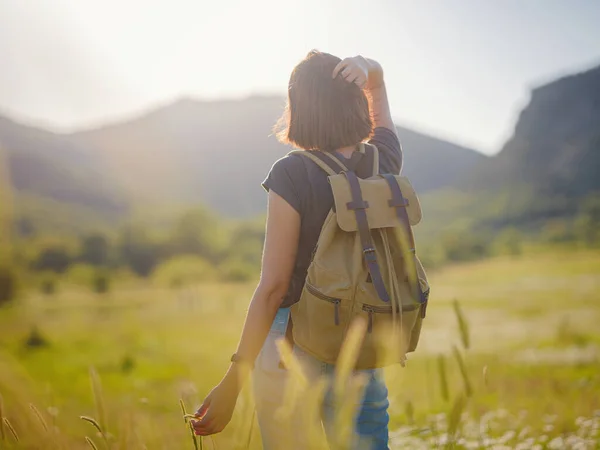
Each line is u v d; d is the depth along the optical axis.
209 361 15.41
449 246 107.69
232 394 1.62
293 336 1.65
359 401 1.67
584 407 4.34
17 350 22.05
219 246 121.06
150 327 32.28
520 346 13.97
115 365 16.89
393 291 1.57
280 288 1.65
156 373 14.05
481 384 1.94
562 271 64.50
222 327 30.22
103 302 61.06
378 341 1.56
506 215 178.88
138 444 2.03
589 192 180.88
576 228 133.88
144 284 91.94
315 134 1.76
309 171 1.70
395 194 1.66
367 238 1.59
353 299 1.55
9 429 1.55
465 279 63.94
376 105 2.06
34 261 112.25
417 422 3.75
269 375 1.70
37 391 2.06
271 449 1.69
